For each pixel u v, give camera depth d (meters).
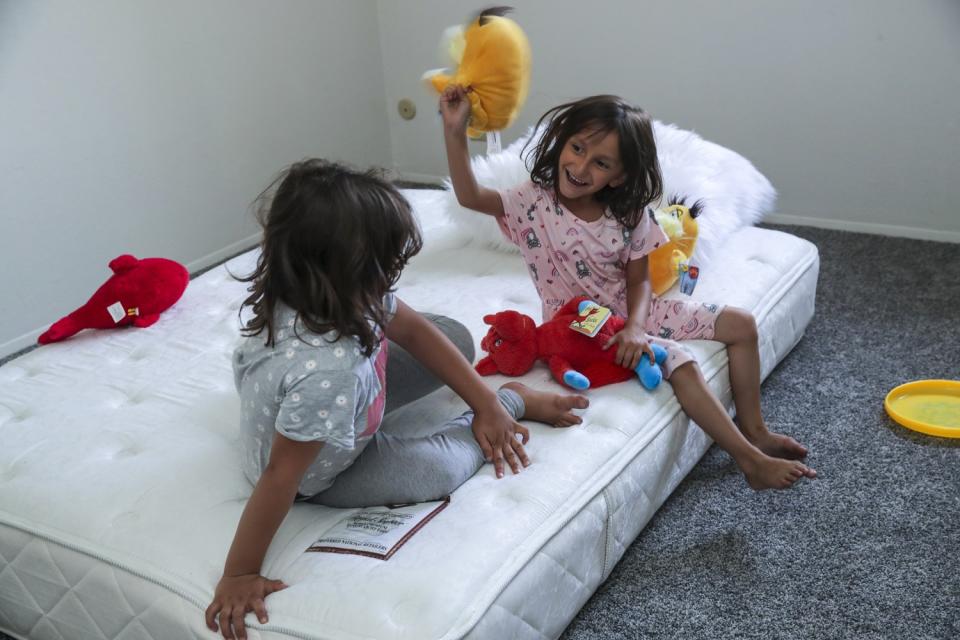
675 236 1.73
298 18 2.84
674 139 2.09
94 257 2.42
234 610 1.08
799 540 1.44
